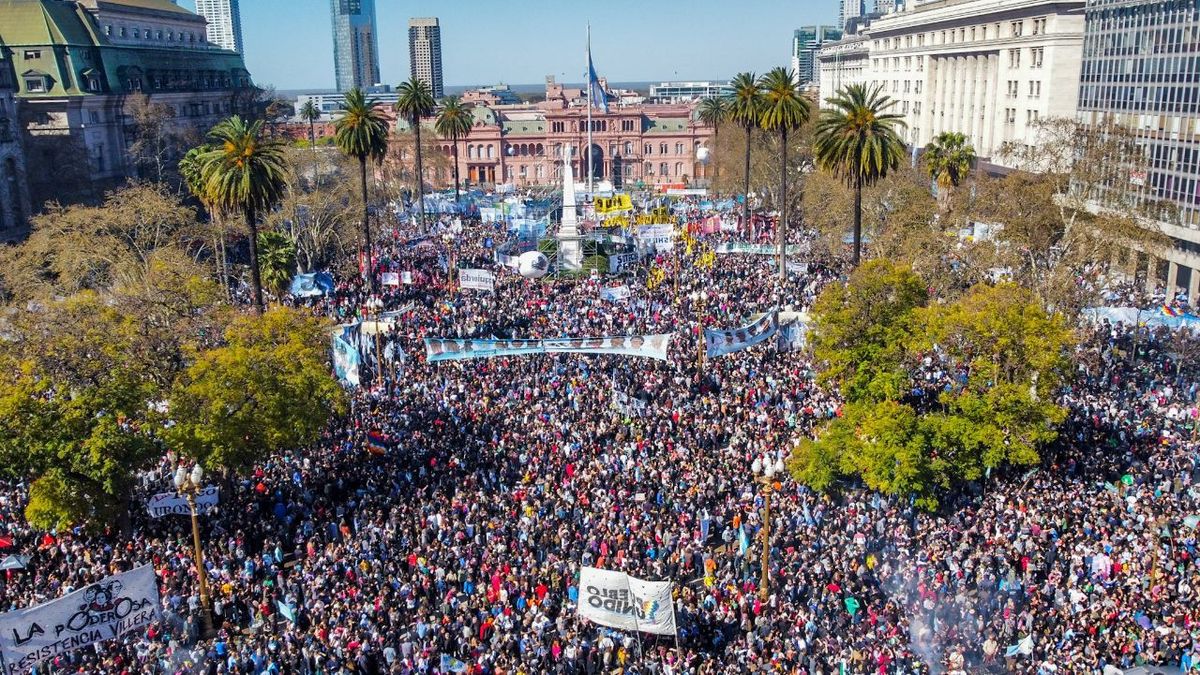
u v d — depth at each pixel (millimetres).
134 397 40906
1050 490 41938
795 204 125438
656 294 80188
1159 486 42219
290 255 84125
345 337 60594
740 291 80875
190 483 34531
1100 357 59844
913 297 47438
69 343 41156
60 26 135375
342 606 33750
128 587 31562
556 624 33500
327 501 44406
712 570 37281
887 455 40625
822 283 84125
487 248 108125
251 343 46281
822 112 76312
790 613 32781
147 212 76625
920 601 33969
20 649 30031
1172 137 83625
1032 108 116812
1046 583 34750
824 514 41719
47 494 37844
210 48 197375
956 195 87688
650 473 43906
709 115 152875
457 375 59594
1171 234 83562
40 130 132000
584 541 38562
